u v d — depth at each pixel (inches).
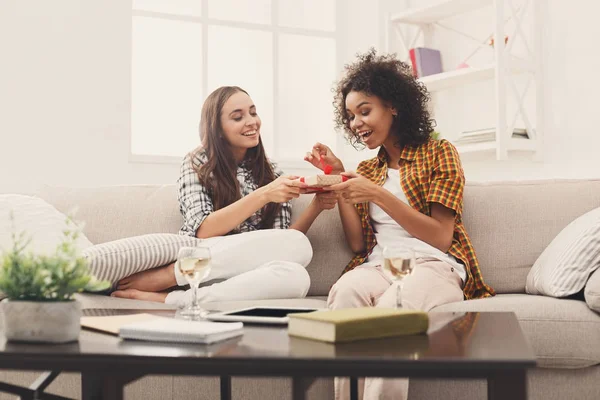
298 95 181.8
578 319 69.8
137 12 162.4
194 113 170.2
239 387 74.9
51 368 38.7
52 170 152.9
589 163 137.1
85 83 155.7
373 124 92.4
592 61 136.1
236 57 174.9
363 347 40.1
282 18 179.6
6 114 149.3
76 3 155.0
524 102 148.4
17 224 83.0
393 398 57.8
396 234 89.6
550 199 92.6
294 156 181.3
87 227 94.5
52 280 43.3
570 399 70.5
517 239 91.2
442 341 42.1
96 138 156.6
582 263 75.4
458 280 82.9
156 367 37.8
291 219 98.3
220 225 89.8
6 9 149.3
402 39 167.9
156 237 83.6
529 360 35.3
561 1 141.8
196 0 169.5
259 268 82.5
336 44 181.9
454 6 156.3
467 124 161.9
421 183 89.4
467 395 71.4
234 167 98.1
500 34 142.1
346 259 94.2
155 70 167.2
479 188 94.8
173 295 79.5
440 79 156.0
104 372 38.4
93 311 60.9
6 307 42.9
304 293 83.7
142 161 160.6
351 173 87.9
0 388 47.4
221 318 53.4
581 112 138.3
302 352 38.4
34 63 151.6
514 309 71.1
